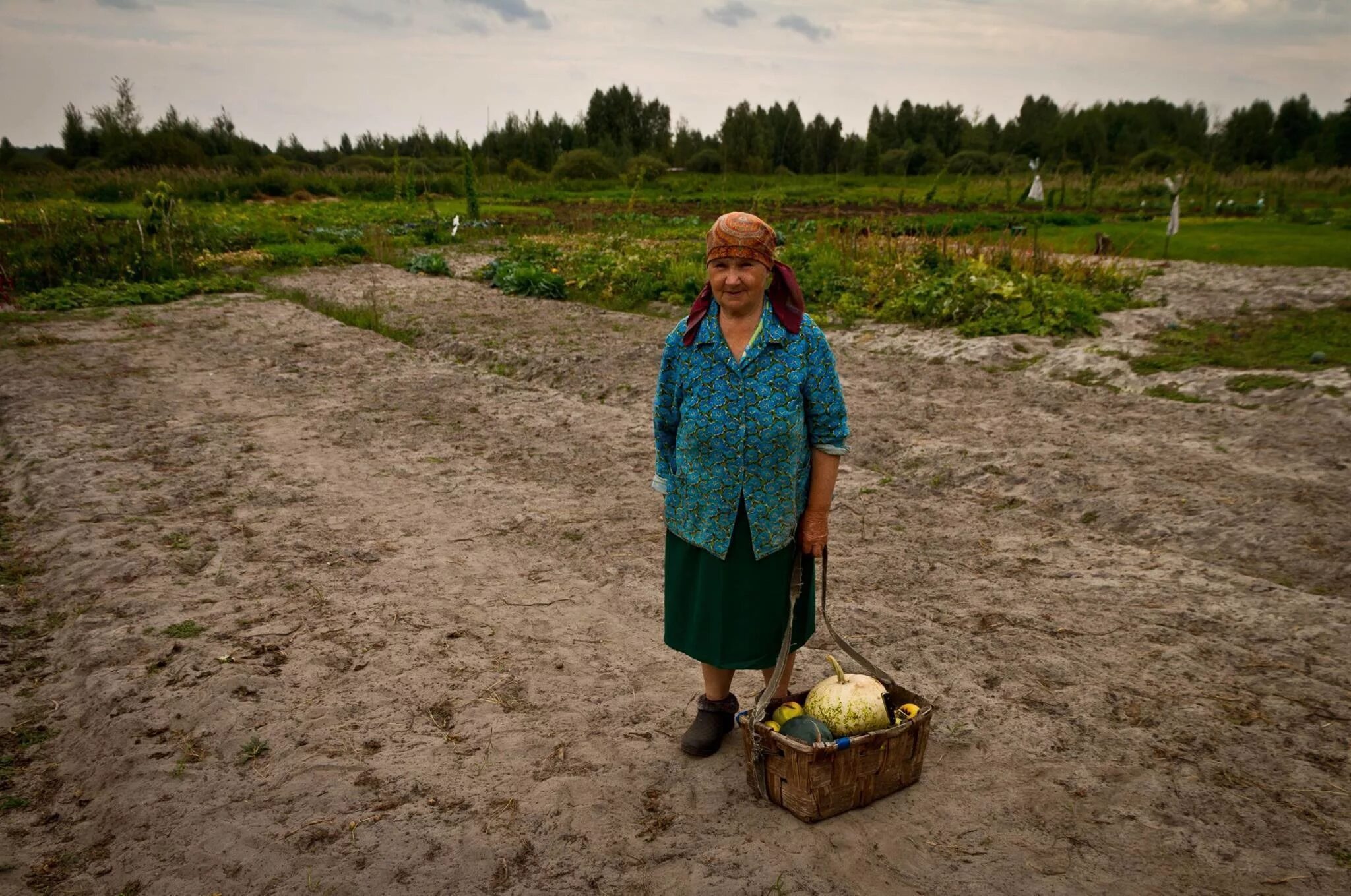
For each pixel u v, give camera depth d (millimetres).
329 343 11250
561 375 9727
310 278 17109
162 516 5883
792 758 2971
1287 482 6176
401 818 3125
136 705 3762
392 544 5492
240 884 2852
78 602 4738
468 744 3549
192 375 9688
